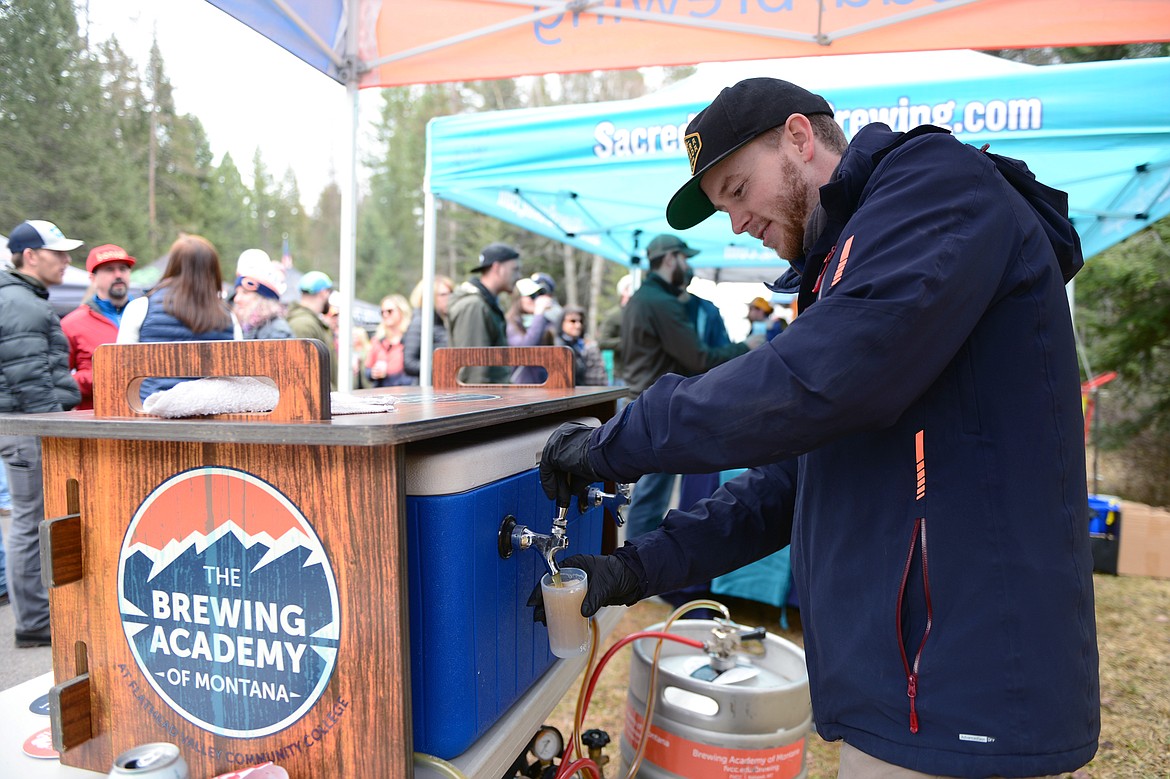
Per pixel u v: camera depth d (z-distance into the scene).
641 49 2.38
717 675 1.35
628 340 3.47
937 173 0.74
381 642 0.66
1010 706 0.73
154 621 0.74
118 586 0.75
